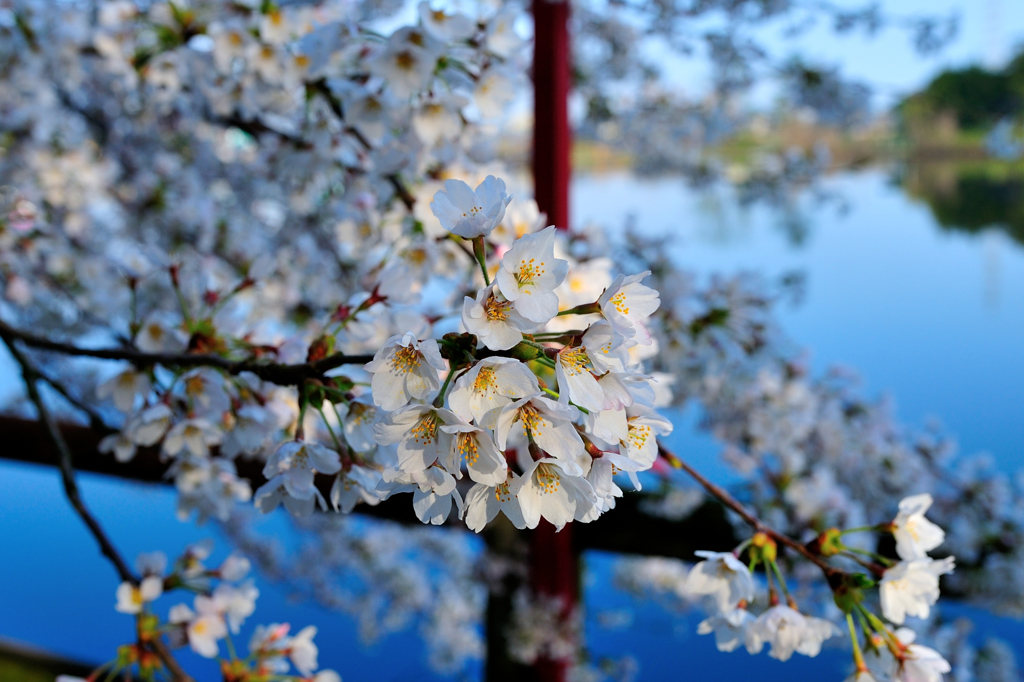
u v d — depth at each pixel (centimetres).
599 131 205
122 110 145
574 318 57
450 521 121
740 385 102
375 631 173
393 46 69
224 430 65
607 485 41
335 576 180
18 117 129
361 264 121
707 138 209
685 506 100
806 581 95
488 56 73
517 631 121
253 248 133
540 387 40
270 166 107
